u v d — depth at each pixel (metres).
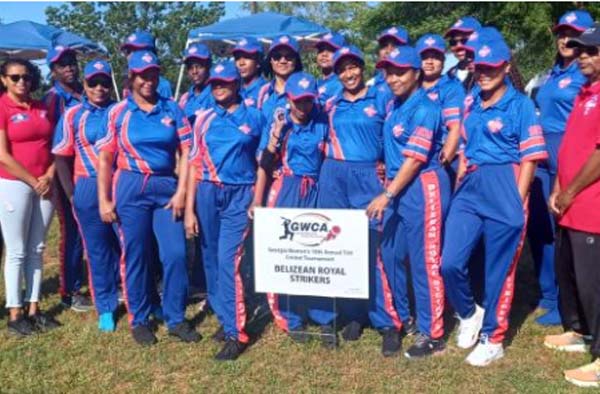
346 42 5.68
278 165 4.73
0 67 5.00
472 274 5.00
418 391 4.11
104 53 11.89
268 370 4.42
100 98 5.00
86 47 11.50
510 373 4.29
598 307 4.16
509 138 4.18
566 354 4.59
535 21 10.91
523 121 4.13
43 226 5.19
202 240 4.83
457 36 5.27
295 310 4.93
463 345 4.69
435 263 4.48
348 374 4.35
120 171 4.70
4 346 4.91
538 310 5.48
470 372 4.32
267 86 5.80
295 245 4.59
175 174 4.88
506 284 4.34
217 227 4.72
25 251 5.15
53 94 5.46
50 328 5.25
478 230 4.36
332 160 4.66
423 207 4.39
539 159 4.12
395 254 4.65
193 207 4.71
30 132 5.00
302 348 4.74
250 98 5.80
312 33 10.80
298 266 4.61
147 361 4.62
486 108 4.23
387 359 4.55
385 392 4.10
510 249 4.26
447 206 4.46
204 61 6.19
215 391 4.16
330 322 4.90
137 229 4.75
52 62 5.50
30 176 4.95
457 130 4.54
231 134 4.54
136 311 4.93
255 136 4.64
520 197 4.17
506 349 4.70
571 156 4.21
